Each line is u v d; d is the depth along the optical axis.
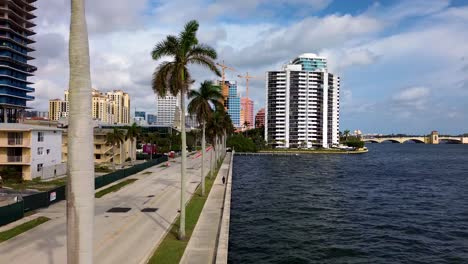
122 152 109.38
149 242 29.81
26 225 34.28
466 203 61.81
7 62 128.38
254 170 118.06
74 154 11.11
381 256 34.66
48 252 26.95
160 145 162.38
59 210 41.44
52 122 112.94
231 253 34.72
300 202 61.31
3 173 61.16
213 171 86.00
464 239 40.41
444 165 143.00
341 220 48.59
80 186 11.10
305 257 33.91
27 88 137.38
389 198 66.31
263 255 34.28
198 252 27.48
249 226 44.84
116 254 26.77
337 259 33.59
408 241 39.44
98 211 41.94
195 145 197.62
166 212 41.53
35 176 67.06
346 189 77.12
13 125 67.81
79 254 11.09
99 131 110.25
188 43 32.34
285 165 139.00
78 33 11.27
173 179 72.12
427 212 54.34
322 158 184.75
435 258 34.38
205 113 54.12
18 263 24.64
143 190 57.84
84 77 11.30
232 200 62.81
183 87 33.09
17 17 131.38
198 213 41.09
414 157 196.88
